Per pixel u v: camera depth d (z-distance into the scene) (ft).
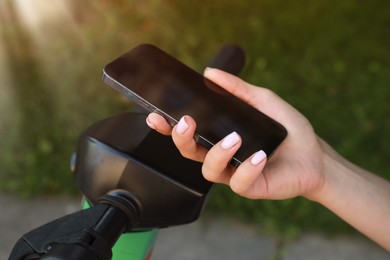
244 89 3.40
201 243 8.21
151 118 2.67
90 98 9.95
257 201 8.64
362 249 8.23
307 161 3.26
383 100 10.30
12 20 11.41
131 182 2.57
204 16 11.70
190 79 3.10
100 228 2.19
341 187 3.30
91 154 2.62
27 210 8.55
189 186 2.59
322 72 10.78
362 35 11.75
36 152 9.18
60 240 2.01
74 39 11.08
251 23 11.62
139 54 3.04
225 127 2.92
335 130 9.72
